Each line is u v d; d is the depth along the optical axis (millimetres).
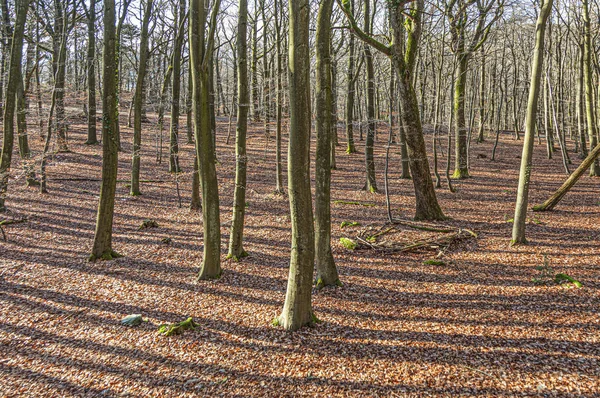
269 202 15695
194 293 8273
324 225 8273
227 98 38438
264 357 5965
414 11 11906
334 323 6898
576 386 4895
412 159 12648
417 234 11445
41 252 10445
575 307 6949
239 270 9438
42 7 19875
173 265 9797
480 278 8508
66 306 7691
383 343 6227
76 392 5301
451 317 6953
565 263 8867
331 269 8398
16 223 12484
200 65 8078
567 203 14172
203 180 8648
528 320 6664
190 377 5547
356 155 25219
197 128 8383
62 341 6508
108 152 9766
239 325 6949
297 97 5863
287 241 11492
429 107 26516
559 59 23188
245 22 9375
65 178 17828
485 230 11672
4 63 17469
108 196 9906
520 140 33094
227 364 5828
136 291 8375
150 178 18953
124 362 5945
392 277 8836
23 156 18047
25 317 7254
